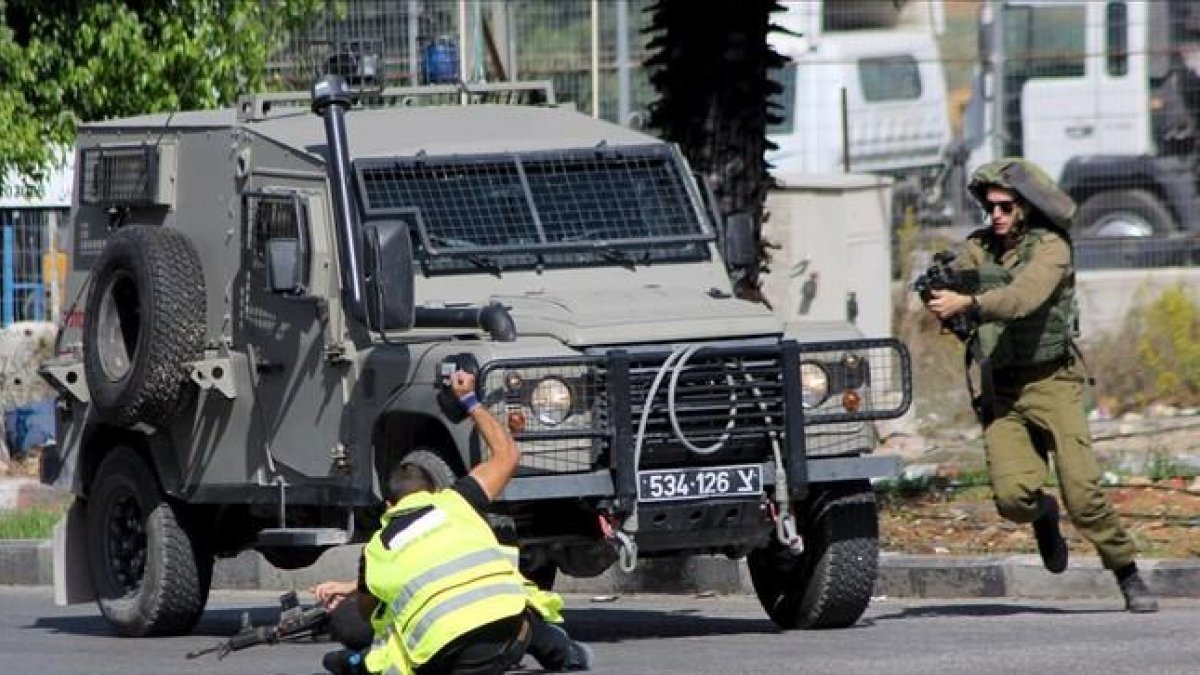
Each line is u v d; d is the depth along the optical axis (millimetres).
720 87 42594
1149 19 74938
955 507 43250
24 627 40094
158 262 35219
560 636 25859
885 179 62344
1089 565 37031
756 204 42938
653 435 30312
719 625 35156
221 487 35188
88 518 38250
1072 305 32406
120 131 38125
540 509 31234
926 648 30406
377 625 23234
